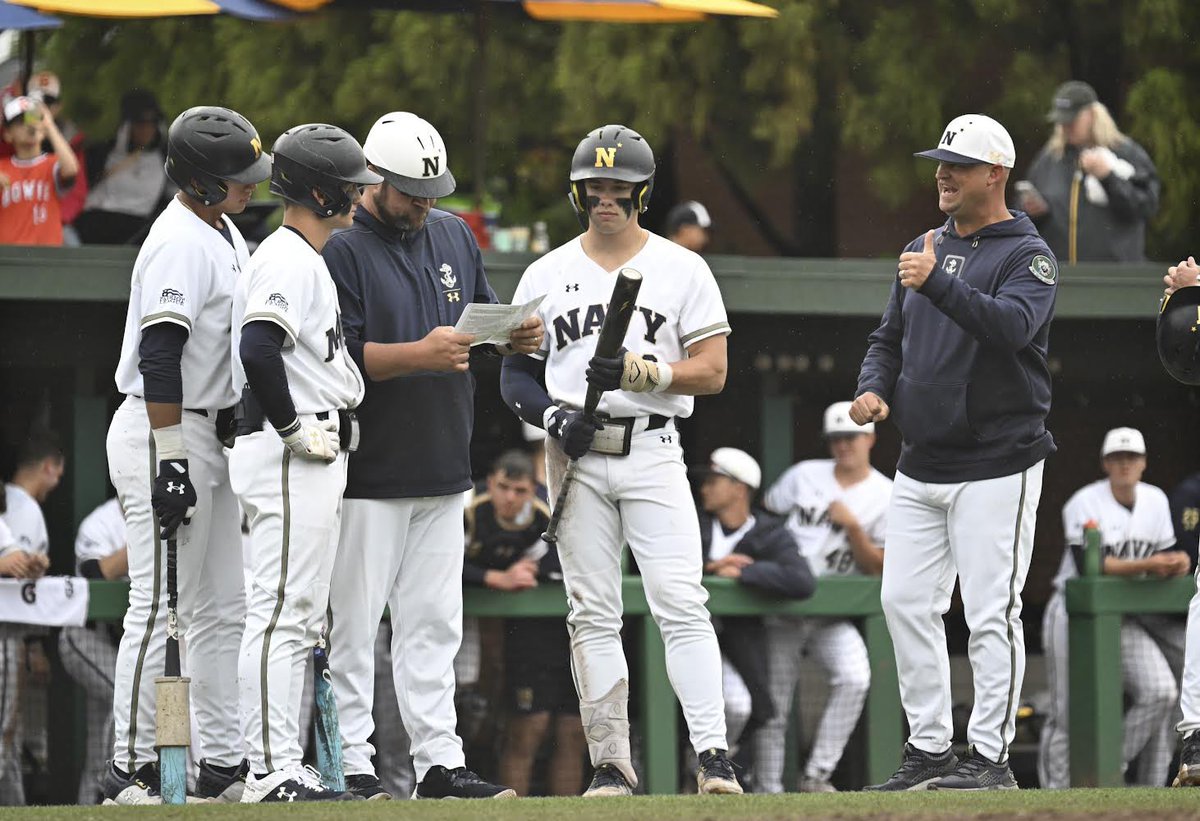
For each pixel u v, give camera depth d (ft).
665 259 63.26
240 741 64.08
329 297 58.44
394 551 62.54
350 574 62.03
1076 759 91.66
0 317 98.17
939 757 66.18
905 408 66.13
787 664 85.81
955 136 65.41
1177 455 121.80
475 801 55.01
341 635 62.39
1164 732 91.86
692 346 62.90
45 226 100.53
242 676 57.41
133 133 104.32
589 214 63.05
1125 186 105.40
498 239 106.52
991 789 62.69
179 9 93.97
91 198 103.50
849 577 86.74
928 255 61.93
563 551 63.93
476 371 106.93
